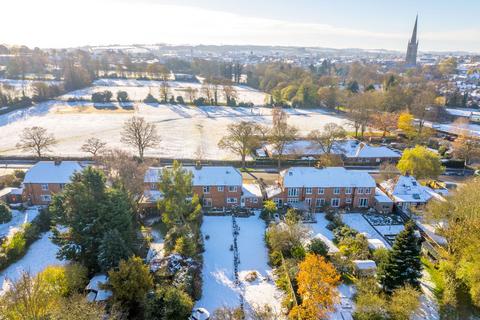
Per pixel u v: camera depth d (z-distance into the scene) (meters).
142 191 66.94
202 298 47.44
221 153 109.12
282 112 122.81
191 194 67.00
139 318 41.56
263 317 42.56
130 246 51.97
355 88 192.75
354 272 52.28
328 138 103.75
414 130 124.25
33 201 72.38
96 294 44.44
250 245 60.44
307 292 42.12
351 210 74.56
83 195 49.31
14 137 117.19
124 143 112.69
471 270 46.16
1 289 47.34
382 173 92.56
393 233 65.06
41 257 55.16
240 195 73.25
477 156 102.81
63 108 159.00
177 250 53.22
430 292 49.59
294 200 74.44
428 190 79.94
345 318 43.69
